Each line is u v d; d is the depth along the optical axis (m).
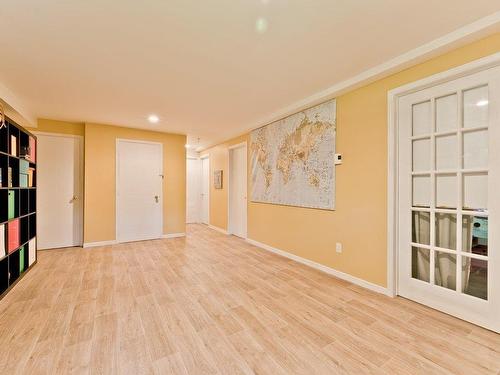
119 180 4.74
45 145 4.23
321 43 2.04
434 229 2.21
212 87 2.92
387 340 1.79
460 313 2.04
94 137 4.50
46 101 3.38
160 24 1.79
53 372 1.46
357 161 2.76
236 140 5.38
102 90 3.00
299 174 3.56
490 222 1.87
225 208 5.80
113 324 1.98
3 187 2.49
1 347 1.68
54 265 3.43
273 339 1.80
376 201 2.58
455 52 1.99
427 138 2.25
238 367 1.52
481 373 1.48
